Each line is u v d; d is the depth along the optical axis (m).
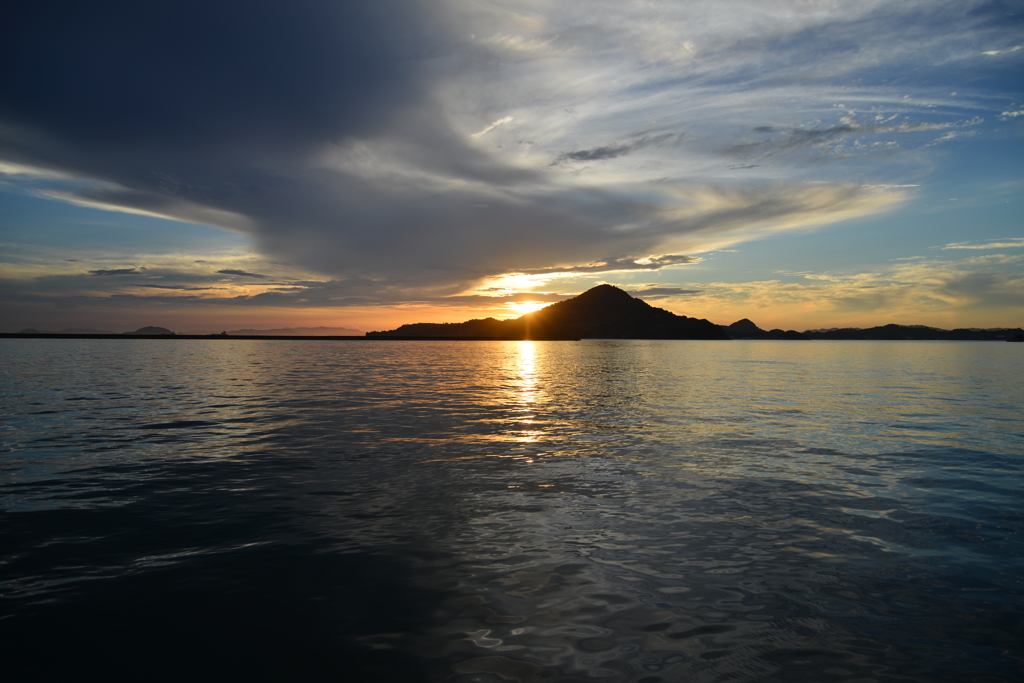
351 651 6.45
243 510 11.55
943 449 18.08
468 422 23.64
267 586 8.08
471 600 7.68
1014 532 10.41
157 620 7.12
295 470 15.05
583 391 38.06
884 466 15.70
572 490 13.16
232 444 18.55
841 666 6.20
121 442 18.77
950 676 6.02
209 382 43.28
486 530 10.45
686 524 10.82
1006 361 88.88
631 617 7.24
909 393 36.66
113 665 6.18
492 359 100.12
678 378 51.47
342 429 21.66
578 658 6.31
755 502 12.25
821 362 87.12
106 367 61.62
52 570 8.57
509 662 6.24
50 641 6.62
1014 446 18.53
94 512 11.36
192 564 8.82
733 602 7.66
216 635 6.79
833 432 21.30
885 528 10.61
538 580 8.31
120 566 8.73
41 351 113.75
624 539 10.00
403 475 14.55
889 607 7.55
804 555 9.30
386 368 66.31
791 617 7.27
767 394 35.94
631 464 15.90
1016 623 7.15
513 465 15.73
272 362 78.25
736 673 6.06
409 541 9.86
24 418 23.98
